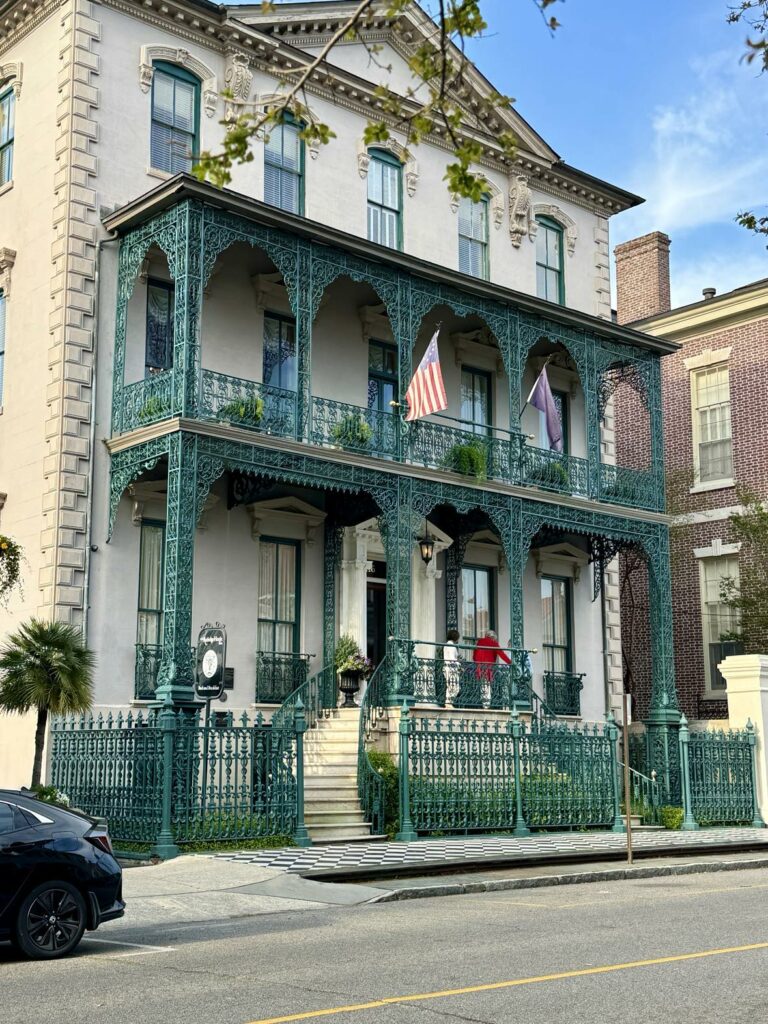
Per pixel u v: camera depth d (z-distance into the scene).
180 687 17.75
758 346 32.09
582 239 29.84
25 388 21.11
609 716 23.19
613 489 26.39
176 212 19.75
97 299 20.75
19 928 9.54
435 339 22.12
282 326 23.53
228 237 20.11
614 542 27.83
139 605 20.73
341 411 23.02
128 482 20.00
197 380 19.39
